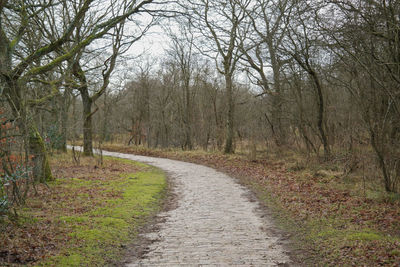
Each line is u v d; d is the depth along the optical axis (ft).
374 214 28.17
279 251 22.61
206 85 105.91
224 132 104.68
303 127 60.80
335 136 62.90
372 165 38.99
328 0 37.27
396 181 34.24
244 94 111.96
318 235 25.07
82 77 70.59
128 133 161.68
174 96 124.06
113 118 156.87
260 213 33.35
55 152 83.51
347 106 58.39
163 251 22.82
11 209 27.89
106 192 41.14
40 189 39.34
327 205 32.76
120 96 133.08
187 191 45.68
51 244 21.79
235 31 79.97
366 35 34.58
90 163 71.77
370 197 33.37
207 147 107.24
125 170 65.87
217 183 52.21
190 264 20.44
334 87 61.67
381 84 31.83
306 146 63.16
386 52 34.50
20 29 36.78
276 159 68.49
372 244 21.38
